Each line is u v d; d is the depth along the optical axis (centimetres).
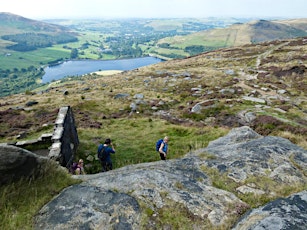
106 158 1582
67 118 1906
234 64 7219
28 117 3234
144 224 630
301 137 2086
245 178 854
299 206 621
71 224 640
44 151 1730
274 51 7969
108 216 659
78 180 870
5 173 745
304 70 5303
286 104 3494
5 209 679
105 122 2980
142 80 5966
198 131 2434
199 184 821
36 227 642
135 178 830
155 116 3291
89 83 6512
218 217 661
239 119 2873
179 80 5562
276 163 936
